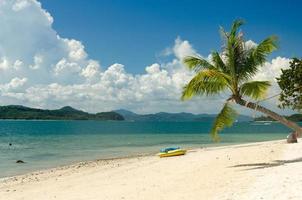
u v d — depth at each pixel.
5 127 131.38
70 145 51.19
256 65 19.16
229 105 19.25
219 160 23.42
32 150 43.75
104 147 47.34
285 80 34.31
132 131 105.62
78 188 17.94
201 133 92.12
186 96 18.48
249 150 28.23
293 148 26.59
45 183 20.59
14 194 17.66
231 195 12.17
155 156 32.78
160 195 14.04
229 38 18.97
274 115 18.95
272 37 18.47
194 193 13.62
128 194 14.89
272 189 12.03
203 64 19.64
